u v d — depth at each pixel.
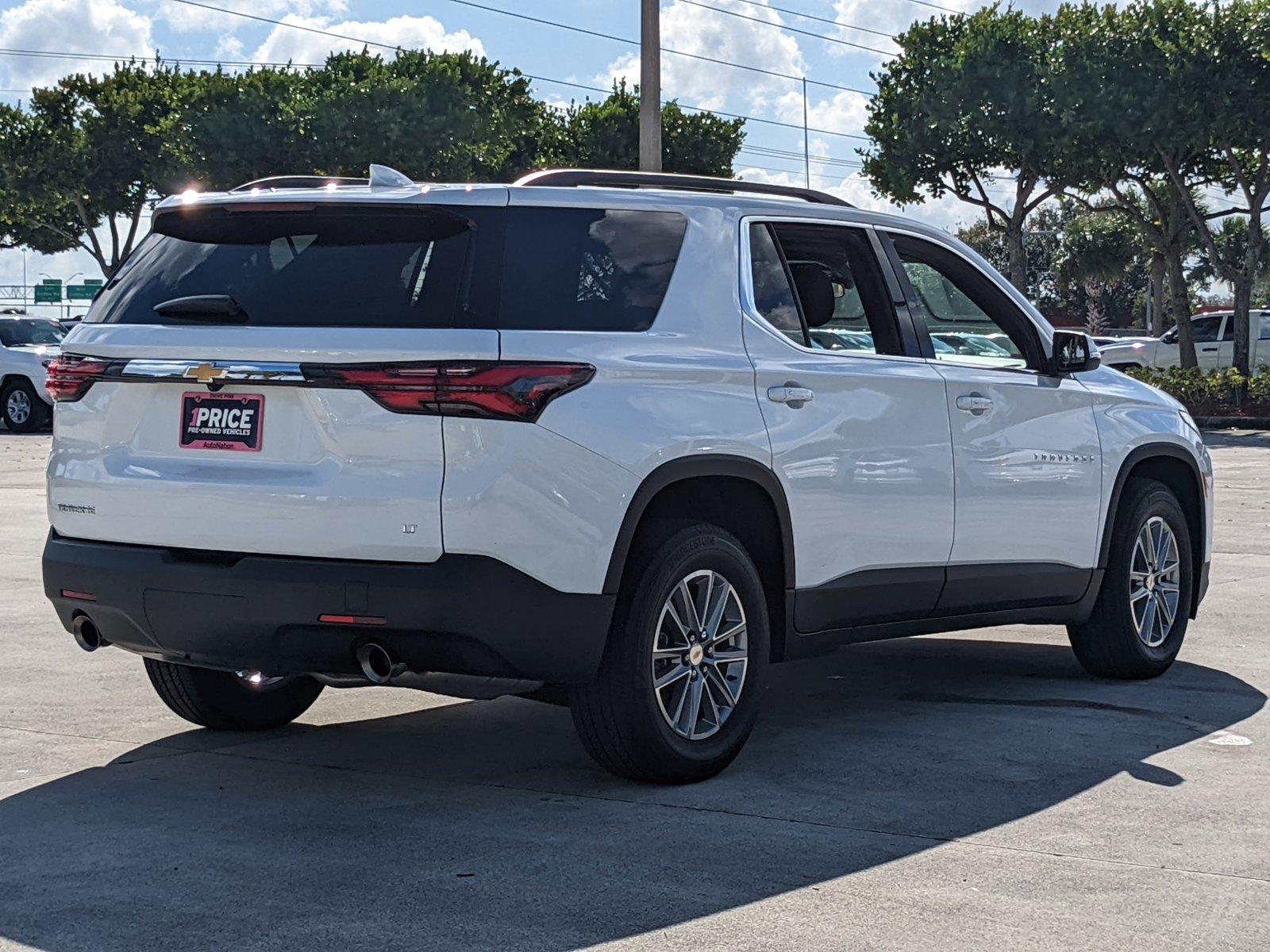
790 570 5.16
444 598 4.31
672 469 4.68
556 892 3.86
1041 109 33.16
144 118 49.81
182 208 4.88
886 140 35.56
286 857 4.16
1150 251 44.41
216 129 42.50
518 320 4.49
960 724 5.82
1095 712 6.04
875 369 5.48
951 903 3.78
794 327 5.26
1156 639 6.79
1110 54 31.69
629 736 4.71
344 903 3.79
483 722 5.89
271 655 4.52
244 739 5.57
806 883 3.93
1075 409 6.36
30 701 6.12
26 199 50.59
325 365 4.41
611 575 4.54
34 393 25.09
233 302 4.61
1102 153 32.47
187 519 4.58
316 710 6.11
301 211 4.72
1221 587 9.36
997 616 6.11
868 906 3.76
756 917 3.68
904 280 5.78
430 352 4.36
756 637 5.05
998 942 3.52
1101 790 4.84
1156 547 6.75
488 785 4.93
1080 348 6.19
